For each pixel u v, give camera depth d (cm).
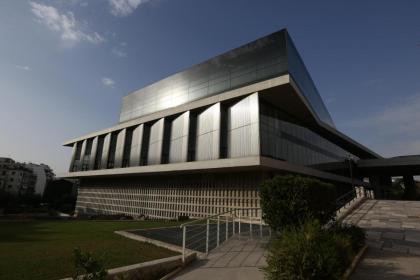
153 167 2444
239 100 2053
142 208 2759
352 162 3719
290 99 2048
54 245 842
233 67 2369
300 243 506
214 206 2053
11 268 590
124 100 3909
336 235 694
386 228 1116
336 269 475
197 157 2212
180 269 674
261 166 1734
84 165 3866
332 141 3472
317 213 795
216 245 893
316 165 2811
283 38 2061
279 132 2173
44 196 6072
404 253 767
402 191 5581
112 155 3362
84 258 403
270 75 2056
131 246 841
